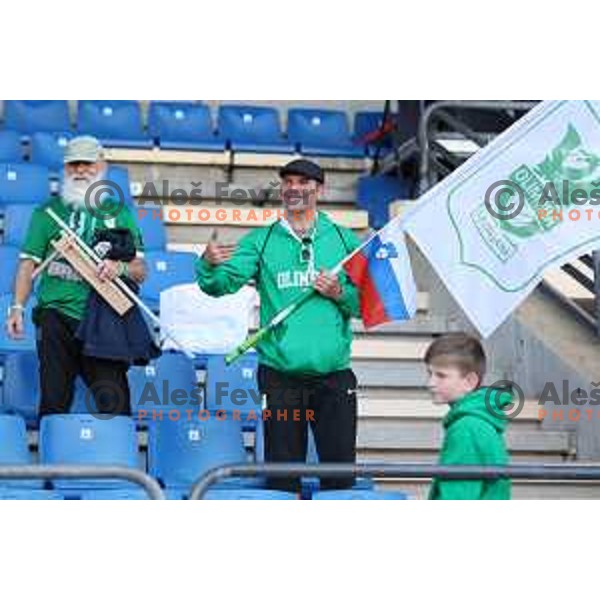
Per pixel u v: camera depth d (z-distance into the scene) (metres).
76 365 7.12
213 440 7.06
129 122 11.70
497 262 6.40
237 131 11.91
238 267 6.51
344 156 11.43
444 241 6.41
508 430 7.80
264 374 6.48
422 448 7.62
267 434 6.46
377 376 8.12
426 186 9.41
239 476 5.13
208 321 8.10
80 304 7.05
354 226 9.77
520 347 8.26
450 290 6.40
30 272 7.12
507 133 6.44
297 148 11.47
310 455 7.12
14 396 7.45
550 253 6.41
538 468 5.12
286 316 6.43
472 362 5.47
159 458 6.99
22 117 11.53
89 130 11.59
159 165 11.02
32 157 10.70
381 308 6.49
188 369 7.80
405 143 10.35
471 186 6.43
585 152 6.45
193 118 11.84
